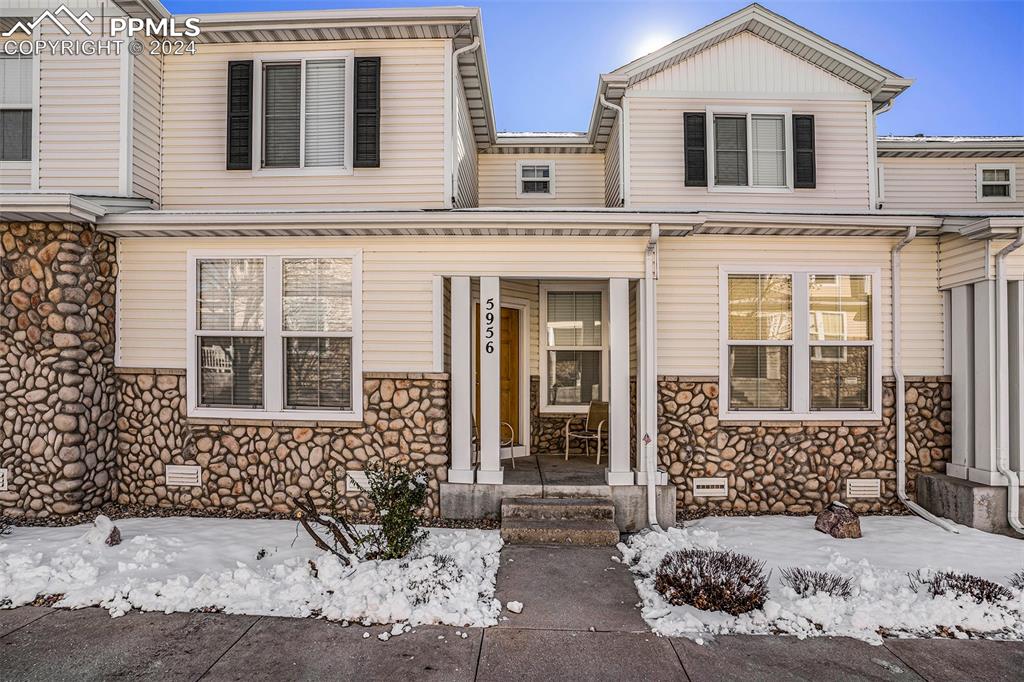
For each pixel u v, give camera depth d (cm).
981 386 678
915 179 1119
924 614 422
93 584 461
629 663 371
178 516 666
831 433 727
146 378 699
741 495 724
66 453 632
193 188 763
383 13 719
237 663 365
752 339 735
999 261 659
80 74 721
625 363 686
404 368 691
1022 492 647
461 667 365
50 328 635
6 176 725
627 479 678
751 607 434
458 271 692
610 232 673
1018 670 364
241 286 703
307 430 689
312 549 551
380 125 750
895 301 729
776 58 879
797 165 862
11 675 349
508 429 881
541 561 545
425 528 636
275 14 719
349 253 695
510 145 1053
